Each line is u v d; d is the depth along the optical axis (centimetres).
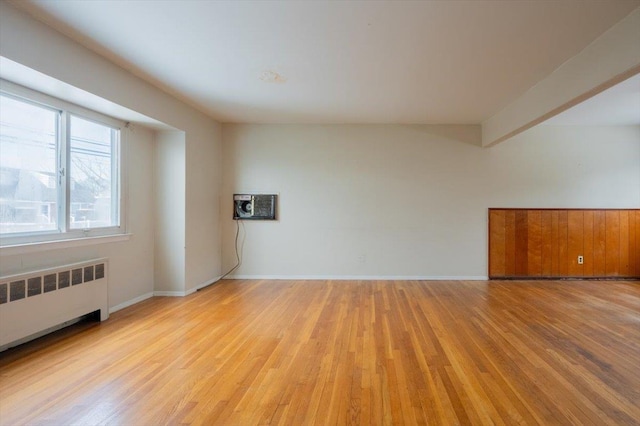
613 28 260
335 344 294
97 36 276
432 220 564
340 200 569
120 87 336
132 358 266
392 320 357
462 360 263
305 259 571
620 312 385
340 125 567
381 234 566
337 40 282
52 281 298
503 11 238
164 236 460
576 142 563
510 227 564
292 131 569
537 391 219
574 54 306
